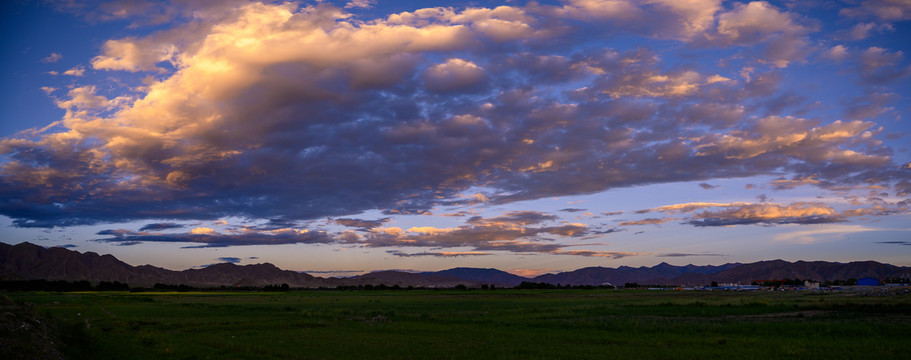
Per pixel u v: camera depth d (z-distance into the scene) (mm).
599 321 48844
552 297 132375
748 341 33688
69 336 31734
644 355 28719
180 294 177250
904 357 26812
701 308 69438
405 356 28734
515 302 101188
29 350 21594
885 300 79438
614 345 33188
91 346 29781
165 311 70812
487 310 72750
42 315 38812
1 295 36125
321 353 29719
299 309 77688
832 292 149625
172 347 30625
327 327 46500
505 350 30859
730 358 27438
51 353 23312
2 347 20578
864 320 47281
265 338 37438
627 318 53188
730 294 140750
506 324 48969
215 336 38656
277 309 75812
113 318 54719
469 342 34938
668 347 32125
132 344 31766
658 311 64500
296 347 32250
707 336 37031
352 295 166500
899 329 37188
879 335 35500
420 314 62719
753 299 88625
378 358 27938
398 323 50625
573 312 64750
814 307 66562
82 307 79062
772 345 31953
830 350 29344
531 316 58688
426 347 32438
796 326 40594
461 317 58250
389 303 101438
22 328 24953
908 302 71500
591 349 31141
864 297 97438
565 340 35938
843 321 45250
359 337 38156
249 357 27875
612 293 168375
